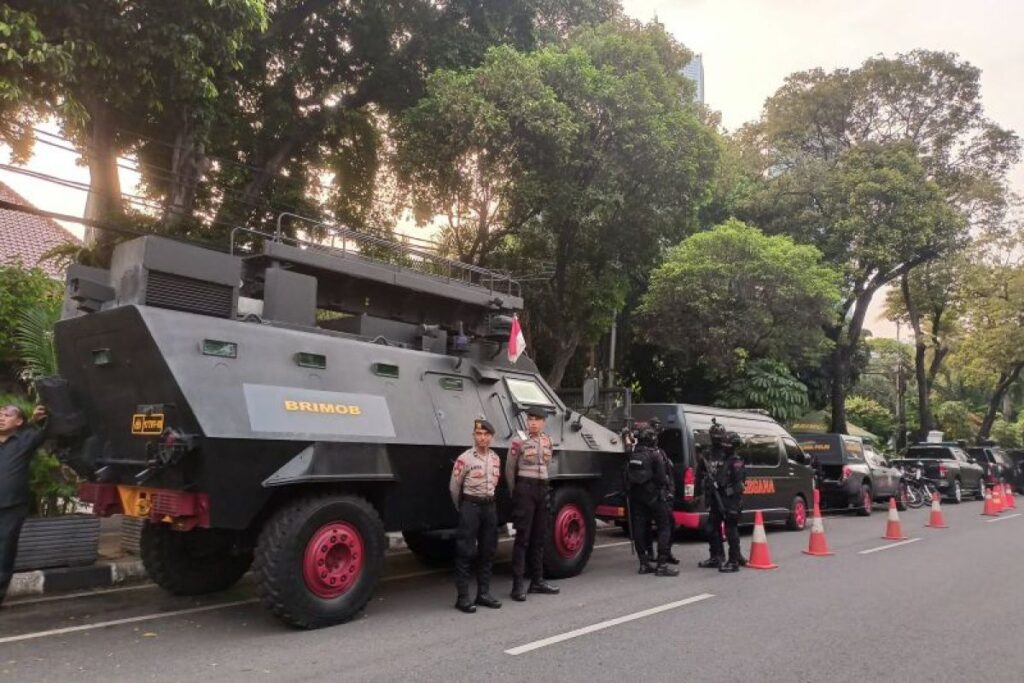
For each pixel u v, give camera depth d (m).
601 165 15.34
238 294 6.84
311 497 6.35
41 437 6.84
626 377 26.02
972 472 25.75
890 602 7.85
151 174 14.16
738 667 5.46
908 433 39.25
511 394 8.69
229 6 10.02
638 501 9.38
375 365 7.33
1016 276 33.78
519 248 17.95
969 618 7.18
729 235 20.95
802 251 21.17
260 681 4.93
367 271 8.33
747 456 13.30
